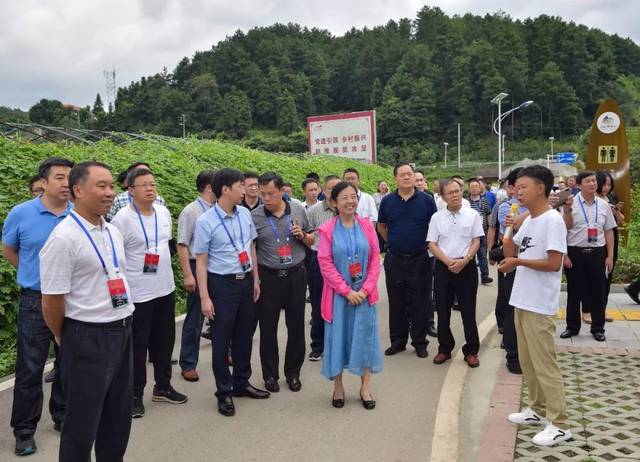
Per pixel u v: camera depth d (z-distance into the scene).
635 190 14.27
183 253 5.18
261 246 4.91
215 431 4.11
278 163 13.95
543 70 79.69
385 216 6.00
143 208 4.49
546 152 70.06
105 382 2.94
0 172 6.37
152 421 4.30
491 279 9.70
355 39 97.56
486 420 4.14
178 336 6.66
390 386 5.00
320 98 82.00
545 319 3.79
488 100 76.12
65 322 2.92
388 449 3.79
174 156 9.96
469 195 9.76
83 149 8.42
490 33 91.62
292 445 3.87
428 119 74.25
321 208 6.48
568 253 6.14
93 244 2.94
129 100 63.31
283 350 6.16
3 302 5.66
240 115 64.19
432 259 6.79
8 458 3.73
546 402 3.80
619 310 7.48
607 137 10.61
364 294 4.41
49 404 4.23
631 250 9.95
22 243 3.91
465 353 5.61
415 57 80.38
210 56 80.12
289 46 86.00
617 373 5.07
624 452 3.57
